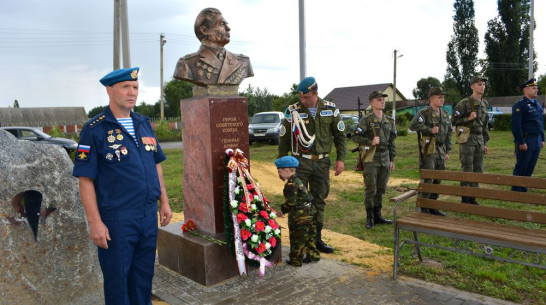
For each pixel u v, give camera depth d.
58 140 14.92
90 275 3.53
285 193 4.17
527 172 7.03
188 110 4.20
